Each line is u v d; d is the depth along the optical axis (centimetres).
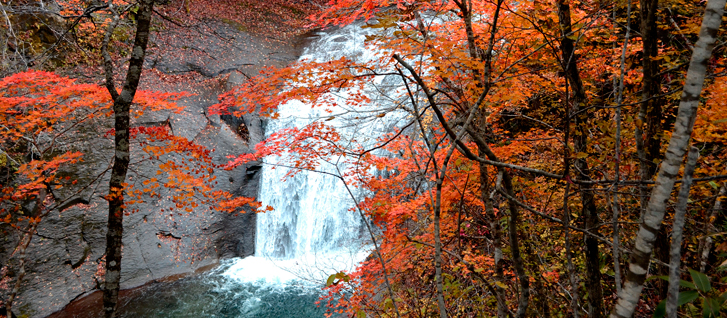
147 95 455
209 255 1087
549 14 301
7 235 809
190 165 1086
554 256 492
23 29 977
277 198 1205
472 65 260
